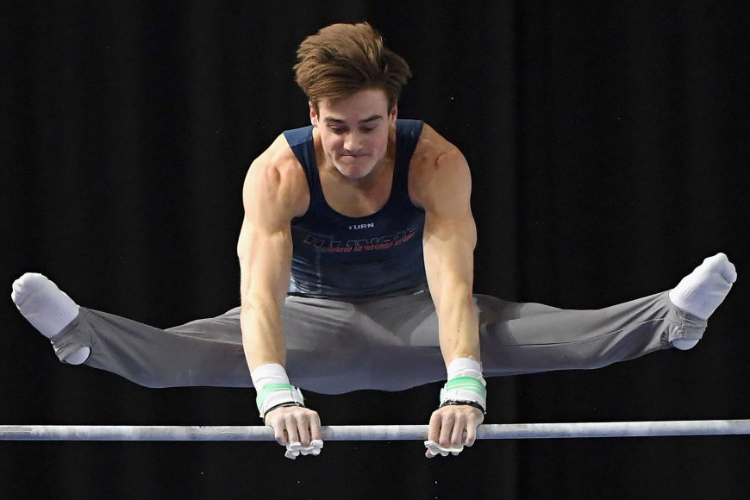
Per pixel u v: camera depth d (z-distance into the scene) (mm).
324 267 8914
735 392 12180
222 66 12047
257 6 12109
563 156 12156
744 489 12195
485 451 12109
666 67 12211
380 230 8641
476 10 12094
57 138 12047
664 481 12266
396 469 12227
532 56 12219
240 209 12047
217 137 12016
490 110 11953
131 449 12047
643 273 12125
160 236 12031
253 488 12219
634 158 12180
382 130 7816
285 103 12031
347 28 7918
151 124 12047
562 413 12211
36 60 12086
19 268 11969
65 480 11969
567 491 12242
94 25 12109
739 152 12180
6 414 11914
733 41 12242
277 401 7523
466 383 7609
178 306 12016
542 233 12125
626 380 12250
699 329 8477
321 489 12250
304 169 8430
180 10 12125
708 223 12141
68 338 8258
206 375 8906
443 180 8422
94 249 12016
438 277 8242
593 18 12258
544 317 8781
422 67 12078
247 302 8133
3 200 11969
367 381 9219
